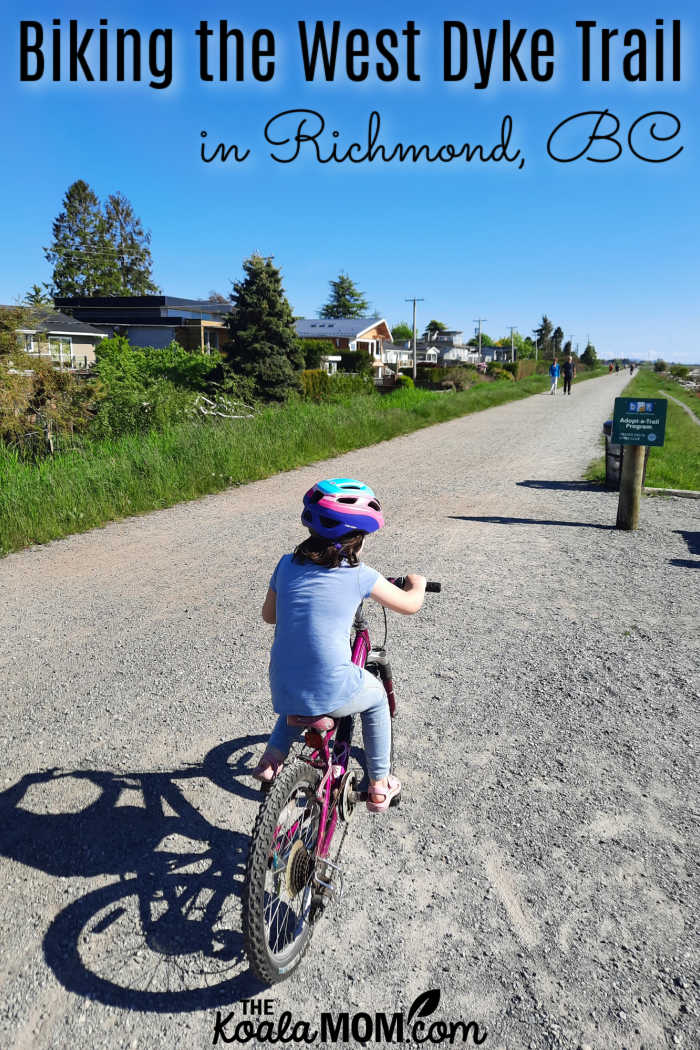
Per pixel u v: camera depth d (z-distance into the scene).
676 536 8.82
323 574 2.56
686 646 5.36
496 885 2.90
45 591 6.56
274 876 2.47
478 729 4.12
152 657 5.08
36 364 14.95
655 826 3.26
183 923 2.71
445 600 6.37
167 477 11.09
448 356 116.06
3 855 3.07
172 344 32.78
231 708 4.33
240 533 8.78
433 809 3.38
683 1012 2.34
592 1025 2.29
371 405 24.20
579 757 3.83
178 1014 2.34
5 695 4.49
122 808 3.38
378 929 2.68
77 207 93.31
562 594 6.57
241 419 16.88
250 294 33.53
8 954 2.56
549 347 151.88
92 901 2.81
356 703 2.60
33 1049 2.21
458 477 13.12
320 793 2.54
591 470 13.52
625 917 2.73
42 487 9.45
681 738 4.04
